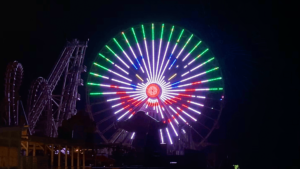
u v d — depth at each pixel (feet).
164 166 154.71
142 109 212.23
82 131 144.77
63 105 201.05
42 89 181.57
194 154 157.99
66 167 105.40
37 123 186.70
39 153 127.13
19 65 139.13
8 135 78.95
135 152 164.45
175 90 214.90
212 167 184.65
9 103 134.21
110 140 203.82
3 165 77.92
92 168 134.21
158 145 160.66
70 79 207.00
